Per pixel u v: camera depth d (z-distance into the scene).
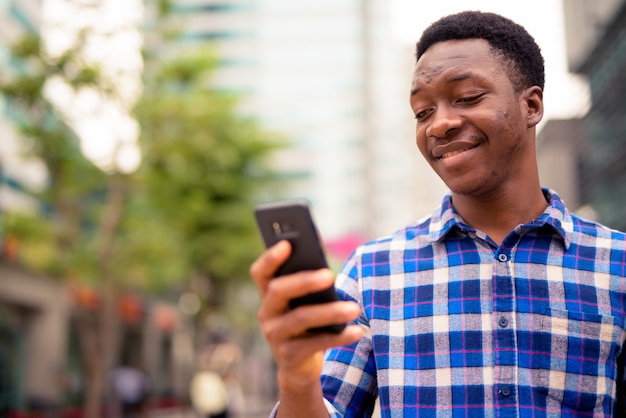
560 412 1.28
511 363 1.30
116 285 13.55
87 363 13.26
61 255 13.34
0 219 13.63
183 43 12.88
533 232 1.40
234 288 23.72
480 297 1.37
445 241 1.44
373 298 1.45
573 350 1.31
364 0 51.06
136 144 12.44
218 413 8.70
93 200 15.10
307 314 0.94
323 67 50.22
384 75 50.34
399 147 49.78
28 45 11.00
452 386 1.32
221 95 14.04
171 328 29.58
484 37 1.39
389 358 1.38
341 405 1.38
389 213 48.44
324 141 49.50
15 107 11.95
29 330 17.86
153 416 24.95
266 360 31.44
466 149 1.36
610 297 1.35
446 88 1.37
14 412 16.72
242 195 18.59
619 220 9.38
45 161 12.25
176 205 14.91
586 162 9.94
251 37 49.91
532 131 1.45
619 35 8.99
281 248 0.95
